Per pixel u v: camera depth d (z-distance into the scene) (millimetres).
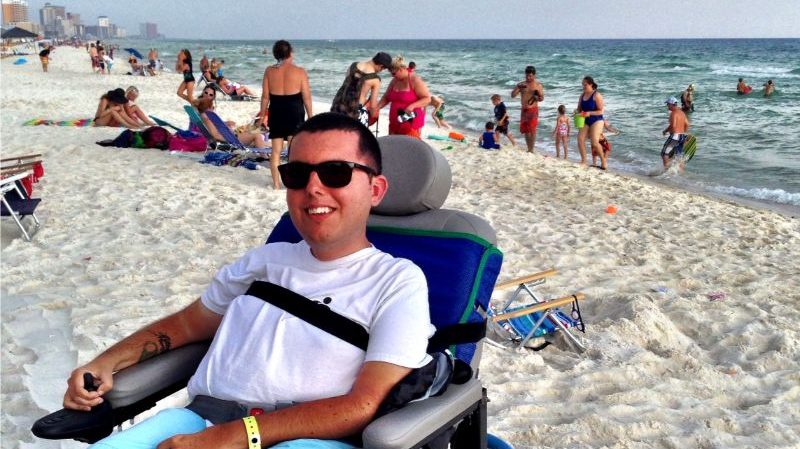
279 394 2131
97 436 2248
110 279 5445
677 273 6359
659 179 13281
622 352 4547
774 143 17562
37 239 6398
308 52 94938
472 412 2178
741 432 3654
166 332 2414
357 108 8852
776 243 7676
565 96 29891
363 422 1948
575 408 3816
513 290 5664
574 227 7926
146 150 11133
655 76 42969
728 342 4844
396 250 2660
